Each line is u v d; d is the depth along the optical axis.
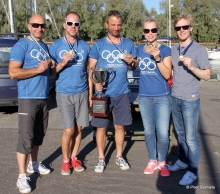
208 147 5.46
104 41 4.34
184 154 4.38
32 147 3.98
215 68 26.27
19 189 3.87
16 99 7.53
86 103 4.38
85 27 50.81
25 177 3.91
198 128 6.68
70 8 49.19
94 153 5.23
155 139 4.43
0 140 5.88
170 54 4.06
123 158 4.90
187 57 3.81
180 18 3.82
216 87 13.20
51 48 4.25
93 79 4.38
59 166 4.68
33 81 3.91
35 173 4.41
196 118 3.97
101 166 4.48
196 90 3.92
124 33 49.28
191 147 4.02
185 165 4.44
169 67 4.07
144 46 4.23
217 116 7.80
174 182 4.13
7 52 7.53
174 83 4.03
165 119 4.23
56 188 3.99
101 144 4.55
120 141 4.61
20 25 43.00
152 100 4.24
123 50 4.32
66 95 4.23
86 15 50.16
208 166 4.63
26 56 3.92
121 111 4.47
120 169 4.57
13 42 7.80
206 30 54.53
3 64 7.41
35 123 4.18
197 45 3.84
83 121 4.35
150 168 4.40
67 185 4.07
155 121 4.36
